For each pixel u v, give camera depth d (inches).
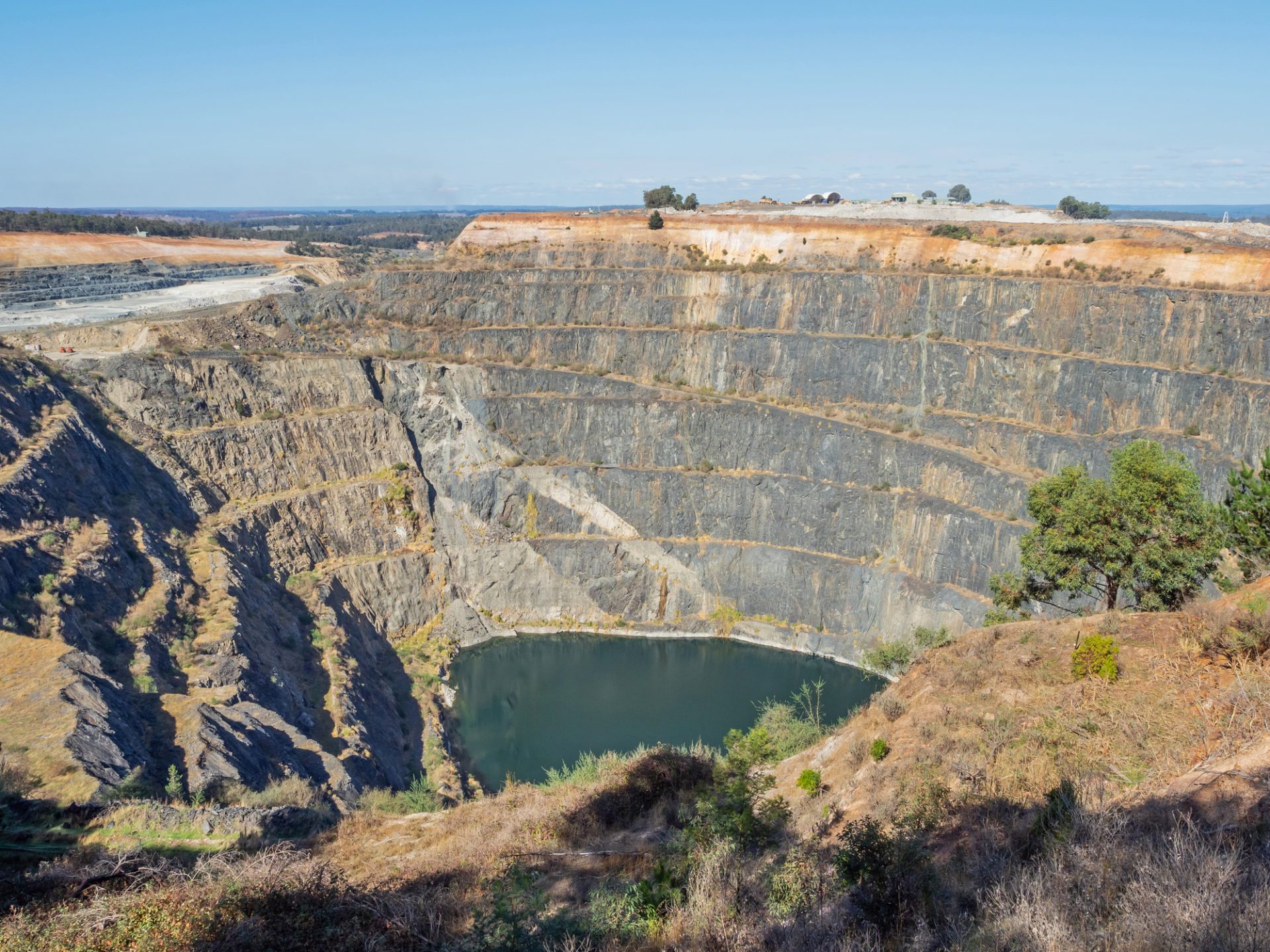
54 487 1971.0
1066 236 2999.5
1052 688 941.2
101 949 608.7
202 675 1711.4
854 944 525.7
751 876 705.0
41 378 2386.8
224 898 673.6
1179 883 462.3
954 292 2955.2
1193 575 1245.7
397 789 1856.5
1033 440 2635.3
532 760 2240.4
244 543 2522.1
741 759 1110.4
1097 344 2679.6
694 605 3009.4
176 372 2795.3
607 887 758.5
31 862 853.8
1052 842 589.3
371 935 645.3
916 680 1135.0
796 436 2972.4
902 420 2925.7
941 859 660.1
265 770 1391.5
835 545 2866.6
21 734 1143.6
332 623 2445.9
